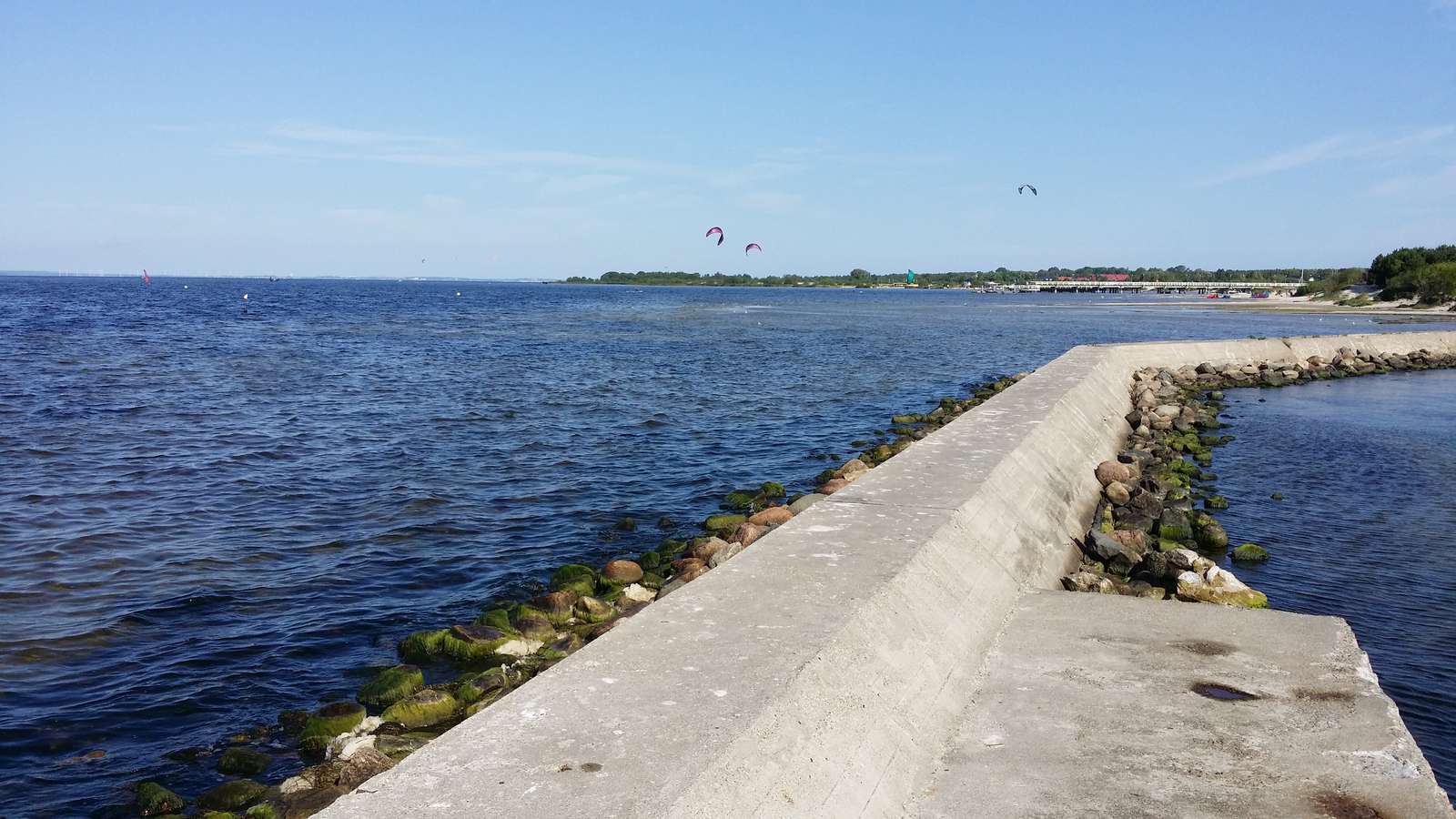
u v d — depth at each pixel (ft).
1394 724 18.25
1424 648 28.48
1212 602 28.96
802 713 15.34
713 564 32.73
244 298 344.49
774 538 24.57
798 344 159.53
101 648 28.45
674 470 54.70
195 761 21.94
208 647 28.58
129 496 46.55
